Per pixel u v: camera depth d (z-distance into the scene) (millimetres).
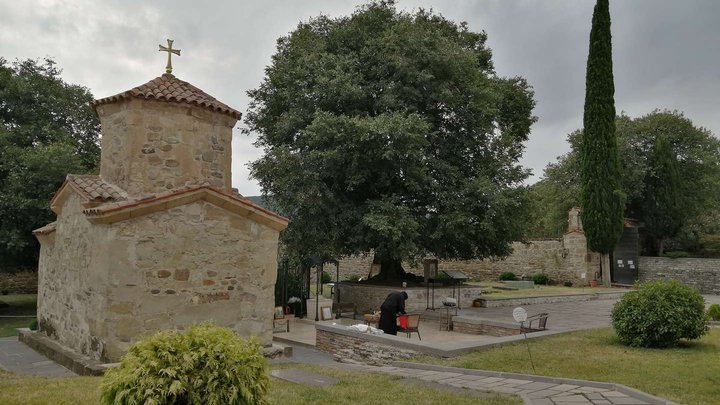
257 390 4707
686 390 7152
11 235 19219
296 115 19656
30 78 22781
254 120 22719
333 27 21516
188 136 10656
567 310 20250
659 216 32719
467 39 25984
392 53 20000
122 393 4242
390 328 13242
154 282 9430
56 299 11672
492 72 27641
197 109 10781
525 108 27578
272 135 21875
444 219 19562
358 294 21969
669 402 6359
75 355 9836
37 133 22125
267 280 10805
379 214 18344
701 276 29062
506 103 26359
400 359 10984
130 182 10016
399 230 18156
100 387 4441
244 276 10500
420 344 10664
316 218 19047
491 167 21359
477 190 19438
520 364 9320
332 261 19875
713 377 7828
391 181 20625
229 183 11359
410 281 23734
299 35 21984
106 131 10891
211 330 4883
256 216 10625
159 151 10328
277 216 10812
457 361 9719
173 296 9602
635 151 33250
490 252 23500
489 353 10281
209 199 10094
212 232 10148
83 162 23484
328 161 18500
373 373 8938
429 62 20156
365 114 20000
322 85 19016
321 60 19531
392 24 21297
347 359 12438
